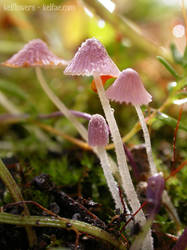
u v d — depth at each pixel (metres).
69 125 0.10
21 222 0.05
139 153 0.08
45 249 0.05
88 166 0.08
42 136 0.10
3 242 0.06
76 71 0.05
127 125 0.10
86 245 0.05
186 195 0.07
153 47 0.10
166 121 0.06
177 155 0.08
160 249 0.05
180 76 0.06
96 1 0.09
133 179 0.07
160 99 0.10
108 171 0.05
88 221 0.05
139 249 0.05
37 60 0.06
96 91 0.06
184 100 0.06
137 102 0.05
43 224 0.05
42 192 0.06
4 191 0.07
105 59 0.05
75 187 0.07
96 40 0.05
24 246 0.06
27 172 0.07
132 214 0.05
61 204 0.06
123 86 0.05
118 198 0.05
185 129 0.06
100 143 0.05
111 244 0.05
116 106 0.10
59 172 0.08
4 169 0.05
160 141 0.09
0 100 0.10
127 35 0.10
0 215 0.05
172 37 0.08
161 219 0.06
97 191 0.07
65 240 0.05
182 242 0.05
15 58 0.07
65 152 0.09
